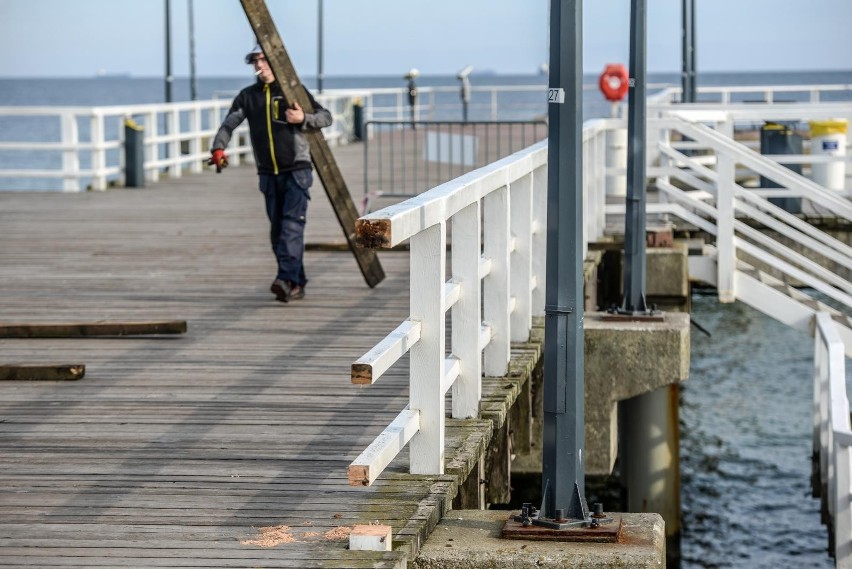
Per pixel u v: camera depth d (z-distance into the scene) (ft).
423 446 28.84
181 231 76.28
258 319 48.98
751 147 100.68
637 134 47.80
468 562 24.76
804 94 515.50
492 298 37.17
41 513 27.02
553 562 24.39
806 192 61.72
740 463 81.30
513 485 61.00
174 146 120.16
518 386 36.60
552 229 26.23
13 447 32.19
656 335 46.24
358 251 54.34
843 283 63.21
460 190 29.94
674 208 65.00
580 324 26.27
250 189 104.88
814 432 61.26
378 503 27.02
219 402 36.50
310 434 33.04
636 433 58.34
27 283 57.72
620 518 26.71
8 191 104.12
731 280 63.05
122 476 29.66
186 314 50.11
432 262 28.22
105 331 45.91
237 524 26.13
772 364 111.86
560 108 26.03
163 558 24.18
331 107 166.61
